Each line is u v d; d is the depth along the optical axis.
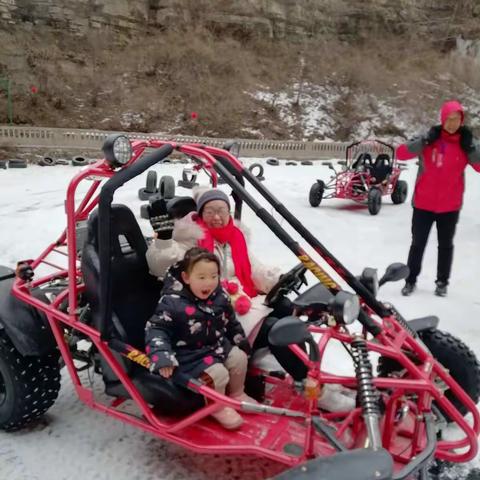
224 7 24.83
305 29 26.62
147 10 23.41
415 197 4.94
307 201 10.15
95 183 3.17
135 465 2.65
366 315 2.42
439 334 2.90
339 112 22.98
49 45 20.16
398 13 28.62
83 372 3.56
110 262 2.42
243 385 2.61
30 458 2.71
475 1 29.08
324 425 2.12
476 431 2.42
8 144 15.48
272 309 2.86
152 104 20.14
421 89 24.92
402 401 2.42
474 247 6.86
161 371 2.29
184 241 2.94
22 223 7.54
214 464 2.66
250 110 21.36
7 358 2.75
